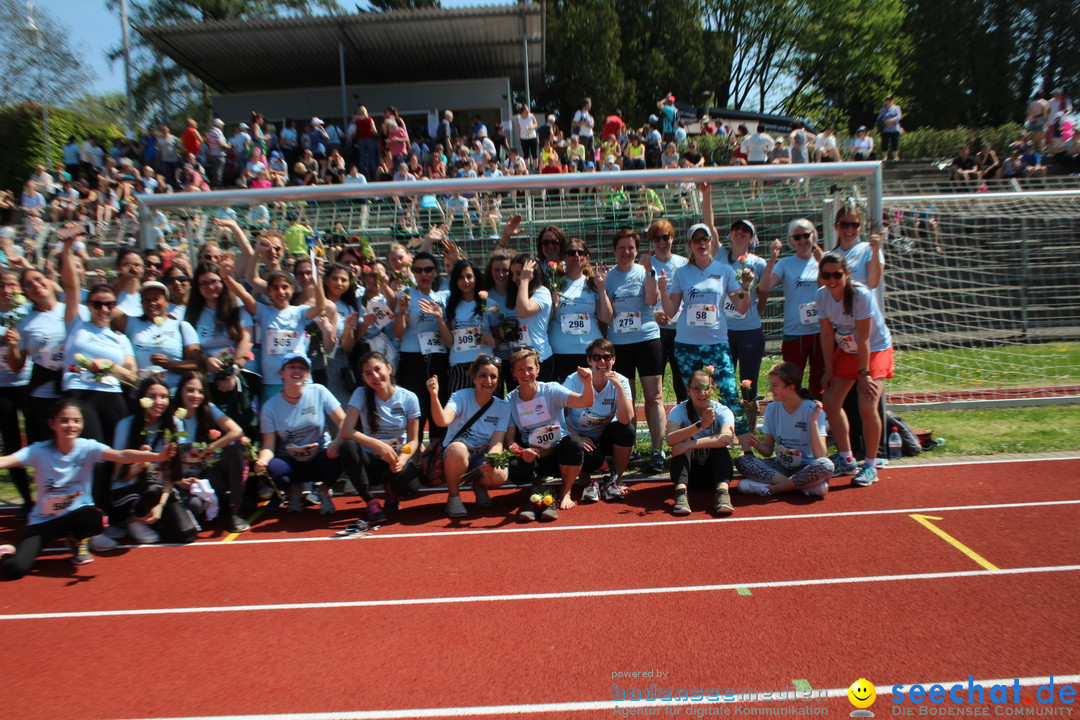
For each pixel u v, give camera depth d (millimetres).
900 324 11484
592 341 6332
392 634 4109
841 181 7609
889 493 6004
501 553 5145
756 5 40875
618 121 17859
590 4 30641
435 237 6898
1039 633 3887
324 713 3436
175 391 5973
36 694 3670
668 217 8672
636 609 4281
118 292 6266
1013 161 17156
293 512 6215
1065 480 6113
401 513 6094
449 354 6652
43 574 5105
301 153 17625
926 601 4258
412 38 19109
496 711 3404
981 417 8320
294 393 5941
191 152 16984
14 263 7562
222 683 3705
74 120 25203
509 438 6055
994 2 30859
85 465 5223
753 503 5949
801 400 6078
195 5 34719
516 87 23953
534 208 8594
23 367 6008
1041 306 12180
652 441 6812
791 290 6750
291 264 7422
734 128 21969
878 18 38281
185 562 5227
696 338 6543
